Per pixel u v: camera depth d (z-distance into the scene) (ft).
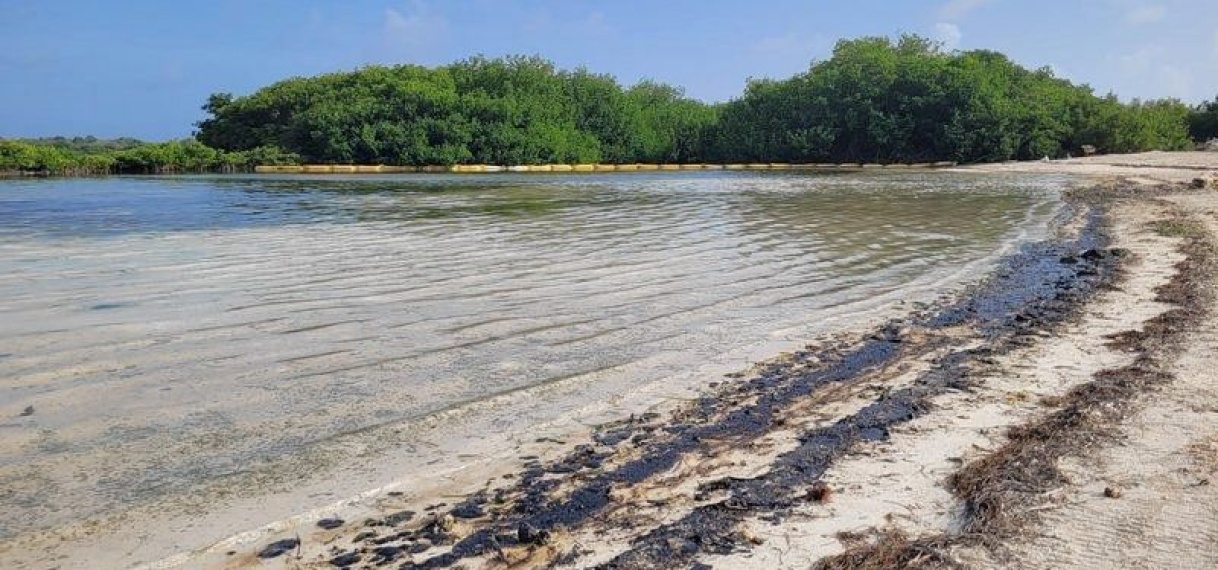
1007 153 214.28
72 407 23.27
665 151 246.27
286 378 26.08
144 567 15.14
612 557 15.26
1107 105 221.66
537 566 14.98
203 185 129.49
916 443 20.61
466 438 21.30
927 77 224.12
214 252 51.93
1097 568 14.51
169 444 20.79
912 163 226.17
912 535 15.93
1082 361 27.63
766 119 241.14
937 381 25.82
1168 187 103.71
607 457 20.08
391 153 208.33
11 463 19.57
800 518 16.70
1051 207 83.05
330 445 20.79
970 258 50.70
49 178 154.92
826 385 25.62
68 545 15.93
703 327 33.01
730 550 15.46
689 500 17.63
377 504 17.65
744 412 23.20
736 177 159.84
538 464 19.70
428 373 26.71
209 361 27.76
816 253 52.47
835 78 233.35
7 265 46.55
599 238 59.41
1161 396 23.58
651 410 23.43
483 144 214.48
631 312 35.53
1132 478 18.06
